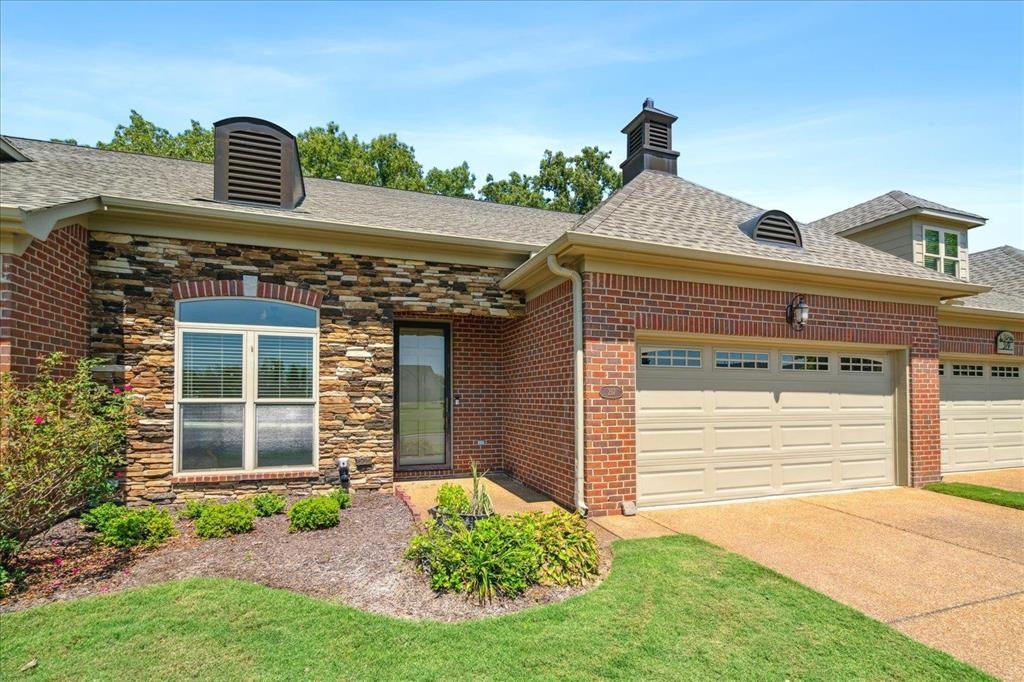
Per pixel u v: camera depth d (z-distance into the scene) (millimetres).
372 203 9992
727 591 4461
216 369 7324
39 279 5793
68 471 4883
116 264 6949
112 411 5430
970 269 15562
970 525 6609
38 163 7773
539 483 8273
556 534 4953
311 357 7773
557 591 4434
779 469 8117
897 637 3756
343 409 7871
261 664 3352
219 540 5582
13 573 4551
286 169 8148
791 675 3277
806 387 8414
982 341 11062
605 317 6969
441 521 5461
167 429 7062
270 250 7641
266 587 4414
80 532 5750
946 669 3359
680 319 7359
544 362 8156
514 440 9422
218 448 7293
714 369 7809
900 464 8945
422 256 8422
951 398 10875
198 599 4172
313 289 7793
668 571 4883
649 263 7160
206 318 7316
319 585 4469
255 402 7461
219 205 7508
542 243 8812
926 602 4391
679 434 7527
